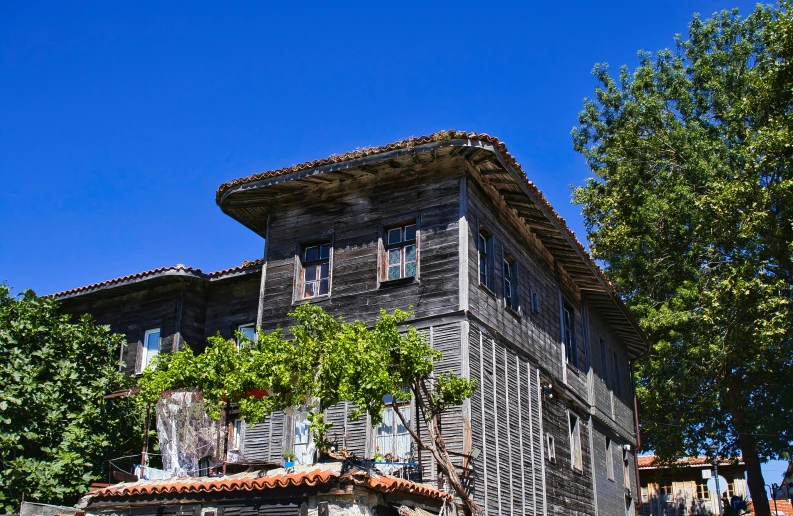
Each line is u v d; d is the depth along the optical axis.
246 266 18.83
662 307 27.64
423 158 15.15
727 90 29.89
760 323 21.11
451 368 13.88
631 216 29.72
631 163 30.58
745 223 19.77
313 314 11.53
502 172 15.36
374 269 15.38
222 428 13.04
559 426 18.30
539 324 18.09
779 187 18.81
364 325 11.38
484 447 13.97
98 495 11.59
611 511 21.20
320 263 16.34
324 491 9.98
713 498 36.03
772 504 35.72
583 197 32.19
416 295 14.73
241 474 11.55
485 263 15.79
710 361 25.97
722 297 21.11
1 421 13.55
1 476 13.30
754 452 28.36
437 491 11.73
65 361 15.26
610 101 32.56
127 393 15.65
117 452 15.44
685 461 34.88
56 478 13.69
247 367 11.34
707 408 28.44
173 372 11.98
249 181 16.22
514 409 15.66
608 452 22.19
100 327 16.61
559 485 17.41
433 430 11.62
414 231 15.44
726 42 31.41
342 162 15.36
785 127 19.14
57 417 14.37
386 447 13.88
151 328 19.75
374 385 10.27
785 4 20.41
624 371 26.28
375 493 10.21
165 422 13.15
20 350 14.85
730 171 27.44
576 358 20.64
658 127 30.56
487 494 13.77
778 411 27.78
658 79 32.12
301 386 11.07
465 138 14.29
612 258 30.94
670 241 28.80
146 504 11.20
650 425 30.09
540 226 18.09
